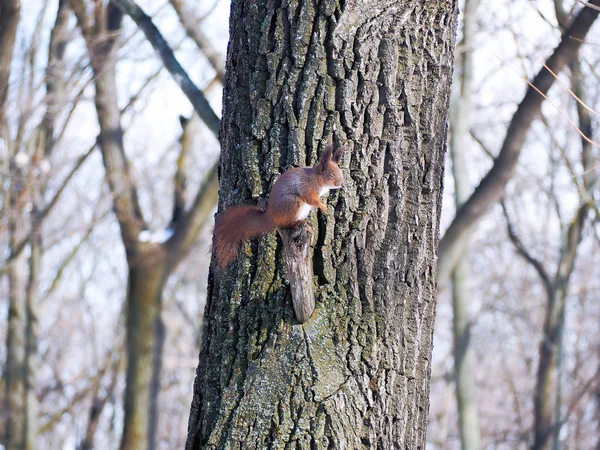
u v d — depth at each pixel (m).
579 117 10.26
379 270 3.46
